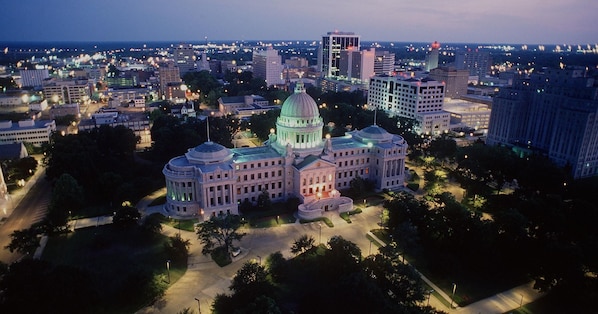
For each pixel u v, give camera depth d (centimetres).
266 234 14125
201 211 15150
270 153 17225
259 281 10275
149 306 10350
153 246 13138
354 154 18138
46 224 13062
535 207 13812
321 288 10875
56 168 17462
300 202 16312
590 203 14800
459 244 12762
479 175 17850
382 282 10638
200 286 11206
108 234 13862
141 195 16850
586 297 10994
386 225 14212
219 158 15625
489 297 11100
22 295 9019
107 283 11150
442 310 10394
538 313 10450
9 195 17075
